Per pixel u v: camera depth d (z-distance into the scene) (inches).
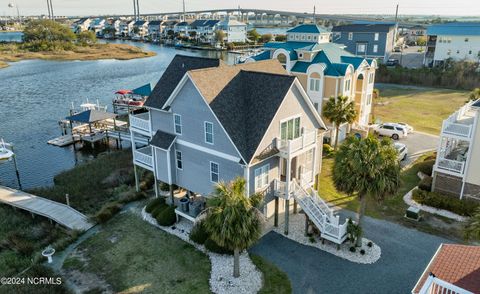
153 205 1152.8
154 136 1145.4
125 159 1647.4
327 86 1646.2
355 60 1747.0
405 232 1011.9
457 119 1208.8
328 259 908.6
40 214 1149.7
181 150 1094.4
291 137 1038.4
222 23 6589.6
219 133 958.4
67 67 4439.0
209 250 948.6
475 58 3299.7
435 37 3570.4
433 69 3038.9
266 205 1021.8
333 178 907.4
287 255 927.0
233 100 1005.8
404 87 2960.1
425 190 1201.4
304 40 1950.1
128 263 922.1
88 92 3102.9
